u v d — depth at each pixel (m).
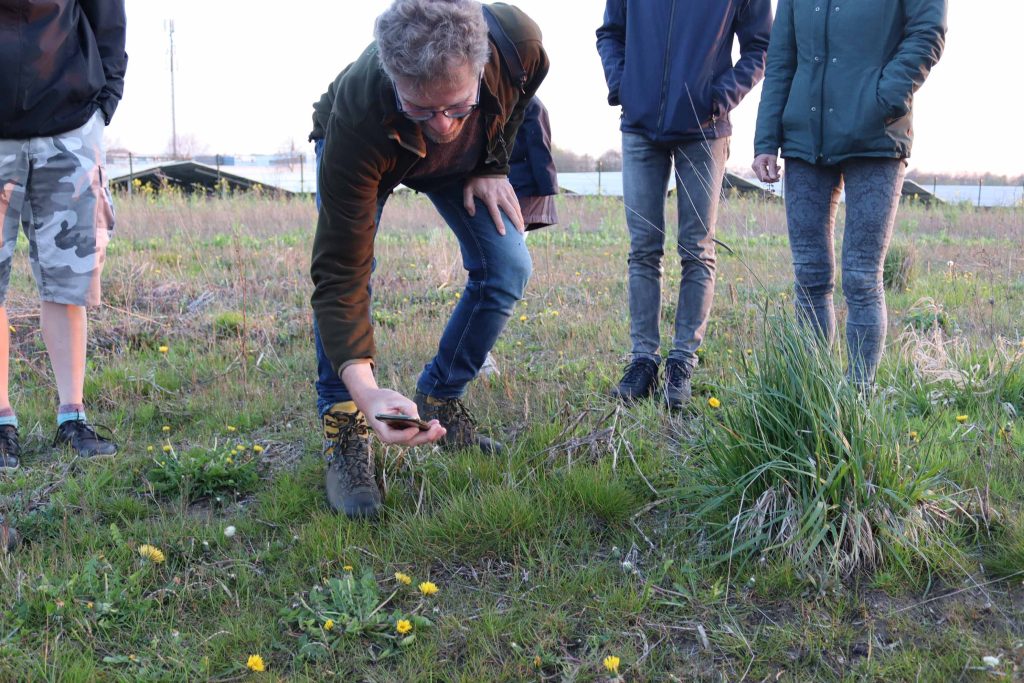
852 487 2.39
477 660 2.01
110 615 2.15
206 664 1.97
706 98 3.54
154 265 7.14
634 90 3.69
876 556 2.33
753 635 2.10
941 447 2.94
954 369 3.72
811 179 3.54
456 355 2.99
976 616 2.14
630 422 3.22
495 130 2.44
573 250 9.40
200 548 2.49
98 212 3.23
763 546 2.37
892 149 3.31
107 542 2.51
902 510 2.42
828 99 3.41
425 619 2.14
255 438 3.37
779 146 3.64
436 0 1.87
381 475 2.80
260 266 7.44
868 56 3.32
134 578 2.26
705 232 3.68
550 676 1.98
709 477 2.66
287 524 2.62
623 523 2.59
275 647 2.07
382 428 2.02
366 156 2.15
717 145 3.65
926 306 5.27
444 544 2.47
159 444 3.32
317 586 2.25
